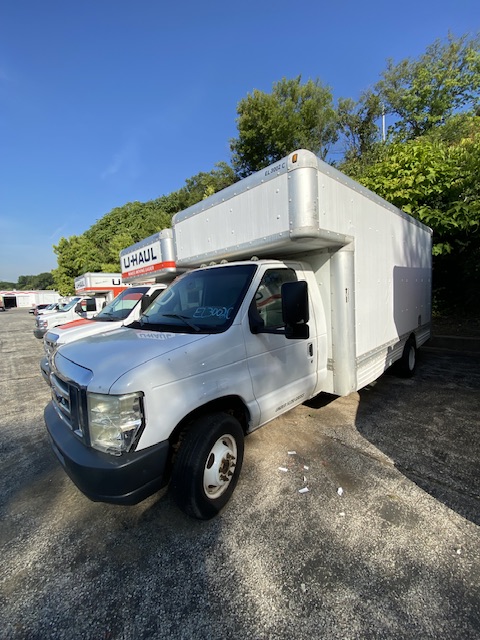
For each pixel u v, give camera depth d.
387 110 20.02
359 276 3.94
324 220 3.18
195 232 4.18
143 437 2.17
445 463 3.24
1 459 3.81
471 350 7.79
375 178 9.28
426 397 4.98
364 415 4.42
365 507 2.66
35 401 5.94
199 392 2.49
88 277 13.73
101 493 2.11
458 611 1.81
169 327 3.10
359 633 1.72
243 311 2.97
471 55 17.89
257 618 1.83
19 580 2.16
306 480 3.05
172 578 2.12
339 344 3.75
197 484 2.43
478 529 2.39
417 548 2.24
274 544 2.34
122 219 48.94
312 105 18.78
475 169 7.93
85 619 1.88
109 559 2.30
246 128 19.69
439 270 10.40
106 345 2.73
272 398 3.15
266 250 3.46
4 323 27.45
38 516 2.79
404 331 5.53
